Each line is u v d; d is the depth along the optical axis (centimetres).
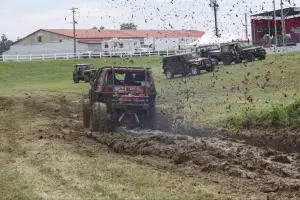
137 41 13075
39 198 1159
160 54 9919
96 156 1738
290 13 9494
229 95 3656
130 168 1480
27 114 3481
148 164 1553
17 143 2120
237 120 2455
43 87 6644
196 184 1266
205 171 1430
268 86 3922
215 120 2573
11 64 10462
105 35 15762
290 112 2328
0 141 2205
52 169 1493
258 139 2088
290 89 3612
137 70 2464
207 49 6394
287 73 4491
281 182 1270
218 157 1644
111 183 1286
